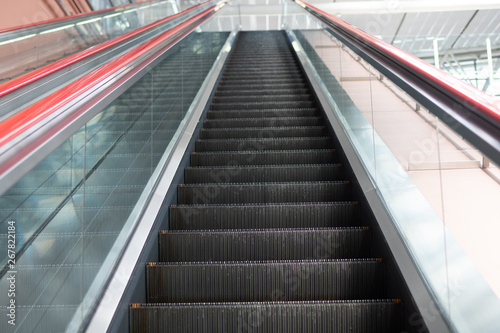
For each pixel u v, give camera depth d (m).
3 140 1.11
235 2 12.16
